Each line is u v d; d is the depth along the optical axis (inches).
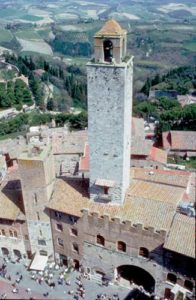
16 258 2832.2
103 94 2092.8
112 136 2192.4
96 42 2025.1
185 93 7194.9
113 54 2025.1
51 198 2529.5
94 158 2304.4
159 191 2443.4
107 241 2406.5
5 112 6333.7
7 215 2613.2
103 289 2513.5
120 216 2319.1
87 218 2388.0
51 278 2620.6
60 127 5049.2
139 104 5994.1
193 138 4180.6
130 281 2544.3
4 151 3858.3
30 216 2591.0
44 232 2647.6
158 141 4542.3
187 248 2092.8
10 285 2573.8
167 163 3804.1
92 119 2188.7
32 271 2684.5
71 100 7603.4
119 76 2018.9
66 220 2497.5
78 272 2667.3
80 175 3206.2
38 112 6407.5
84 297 2453.2
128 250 2363.4
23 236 2721.5
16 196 2709.2
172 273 2260.1
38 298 2463.1
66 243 2615.7
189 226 2177.7
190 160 4116.6
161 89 7603.4
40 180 2423.7
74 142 3730.3
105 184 2316.7
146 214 2293.3
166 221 2231.8
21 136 4653.1
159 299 2404.0
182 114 4717.0
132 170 2765.7
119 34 1980.8
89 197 2476.6
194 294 2206.0
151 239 2229.3
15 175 2947.8
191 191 2596.0
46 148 2571.4
